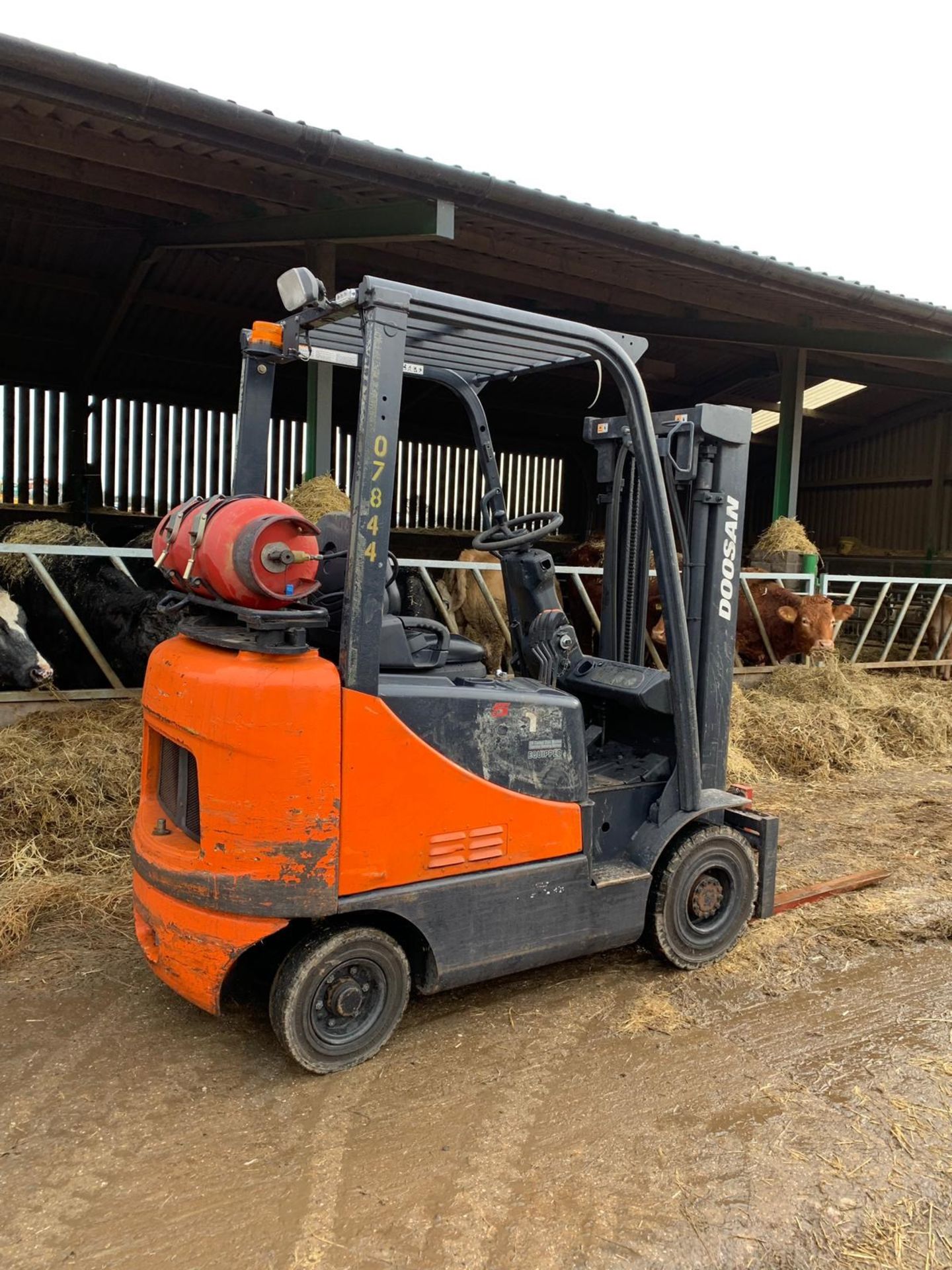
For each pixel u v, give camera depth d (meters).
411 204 5.62
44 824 3.73
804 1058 2.55
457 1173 2.06
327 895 2.26
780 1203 1.99
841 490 14.38
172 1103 2.29
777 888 3.75
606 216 5.85
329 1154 2.11
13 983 2.83
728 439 2.96
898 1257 1.86
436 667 2.71
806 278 7.04
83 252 8.77
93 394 11.34
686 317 9.23
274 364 2.79
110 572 5.49
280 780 2.19
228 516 2.23
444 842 2.43
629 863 2.87
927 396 12.82
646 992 2.88
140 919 2.52
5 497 11.06
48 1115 2.22
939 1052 2.61
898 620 7.99
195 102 4.38
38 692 4.49
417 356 3.07
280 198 5.90
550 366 3.13
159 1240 1.85
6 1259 1.79
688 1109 2.30
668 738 3.05
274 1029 2.38
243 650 2.25
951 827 4.70
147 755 2.73
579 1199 1.98
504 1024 2.68
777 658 7.20
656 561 2.76
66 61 4.04
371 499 2.23
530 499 14.67
